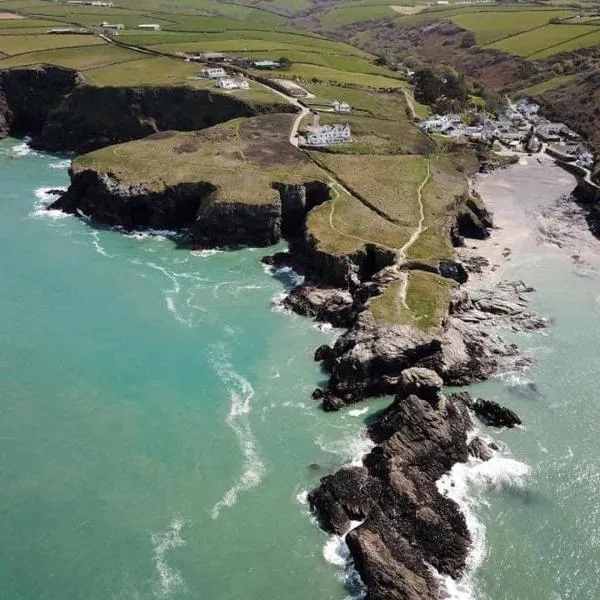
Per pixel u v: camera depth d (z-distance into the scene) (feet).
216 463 230.27
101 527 206.90
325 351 284.00
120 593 186.80
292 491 219.20
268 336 300.61
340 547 200.03
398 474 214.28
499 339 295.28
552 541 202.90
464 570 193.16
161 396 262.47
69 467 229.04
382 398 261.44
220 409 255.09
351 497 210.18
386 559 189.88
